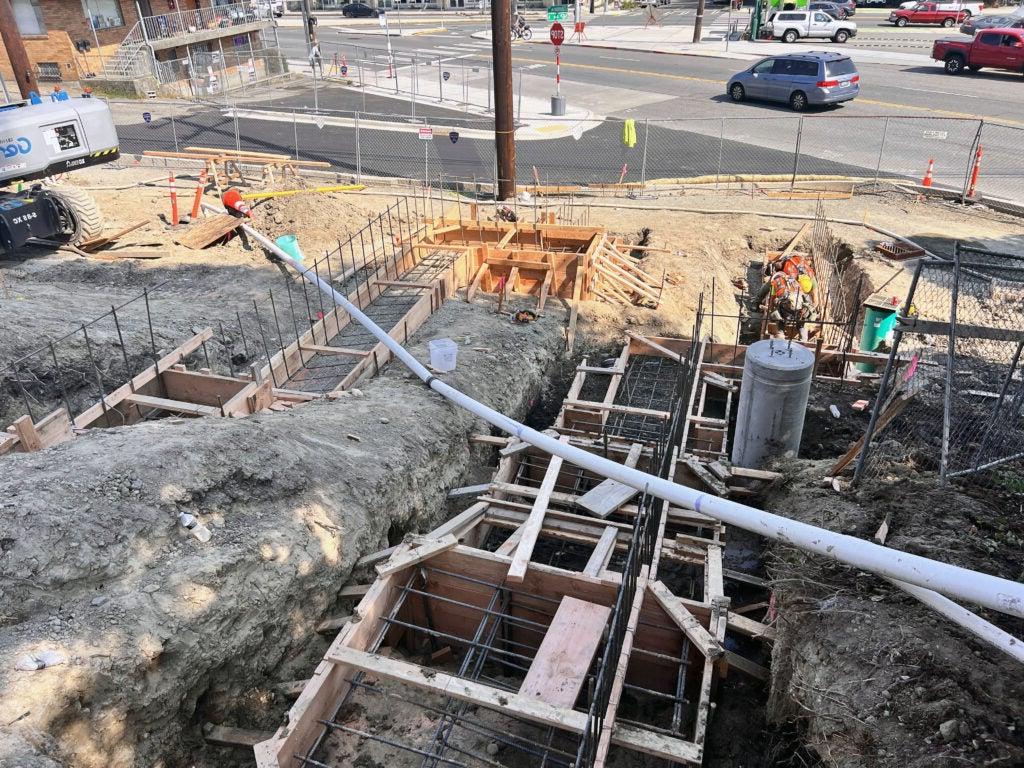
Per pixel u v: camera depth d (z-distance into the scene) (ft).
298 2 209.56
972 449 22.62
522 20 135.23
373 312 38.52
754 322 41.75
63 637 15.35
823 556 19.21
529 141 74.13
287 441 22.86
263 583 18.52
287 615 19.20
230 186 60.29
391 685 20.16
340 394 28.96
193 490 19.26
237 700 18.01
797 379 24.99
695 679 20.81
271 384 29.40
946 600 16.15
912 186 58.65
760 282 46.70
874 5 153.89
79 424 25.72
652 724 20.18
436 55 123.44
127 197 57.98
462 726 19.03
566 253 39.70
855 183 60.08
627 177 62.85
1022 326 24.34
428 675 17.38
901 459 24.00
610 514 24.97
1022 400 22.80
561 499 25.02
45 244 47.83
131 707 15.46
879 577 18.72
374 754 18.06
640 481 21.47
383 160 68.95
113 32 98.22
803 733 17.35
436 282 37.88
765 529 18.25
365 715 19.13
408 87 101.45
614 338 37.70
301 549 19.74
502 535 26.50
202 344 33.71
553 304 39.14
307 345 33.60
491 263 41.22
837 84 77.25
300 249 46.73
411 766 17.84
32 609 15.92
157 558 17.70
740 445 27.37
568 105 87.40
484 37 142.20
